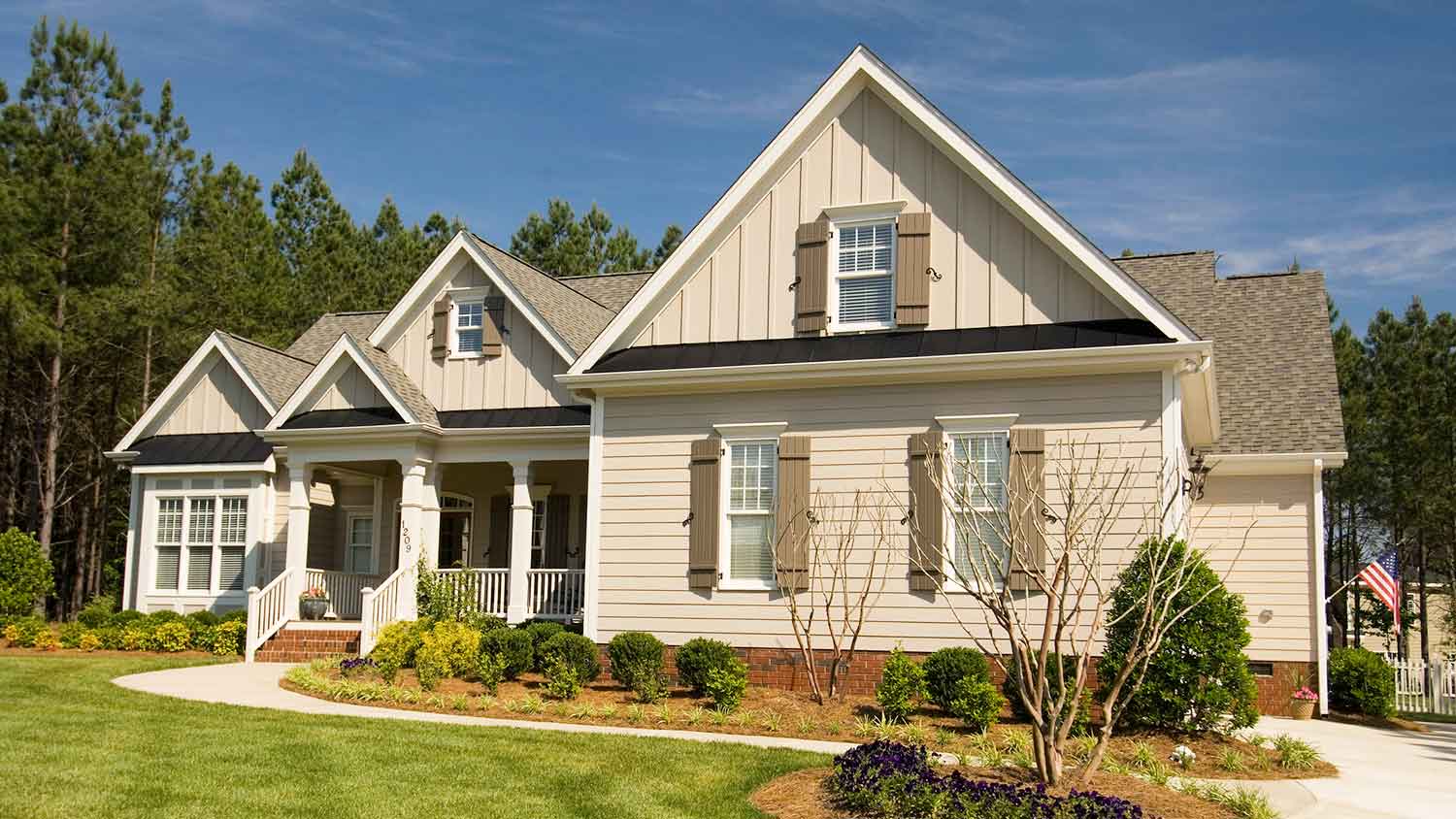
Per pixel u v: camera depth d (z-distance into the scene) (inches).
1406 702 992.9
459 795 408.5
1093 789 432.1
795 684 679.1
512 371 911.7
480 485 992.2
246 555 980.6
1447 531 1610.5
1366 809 437.4
